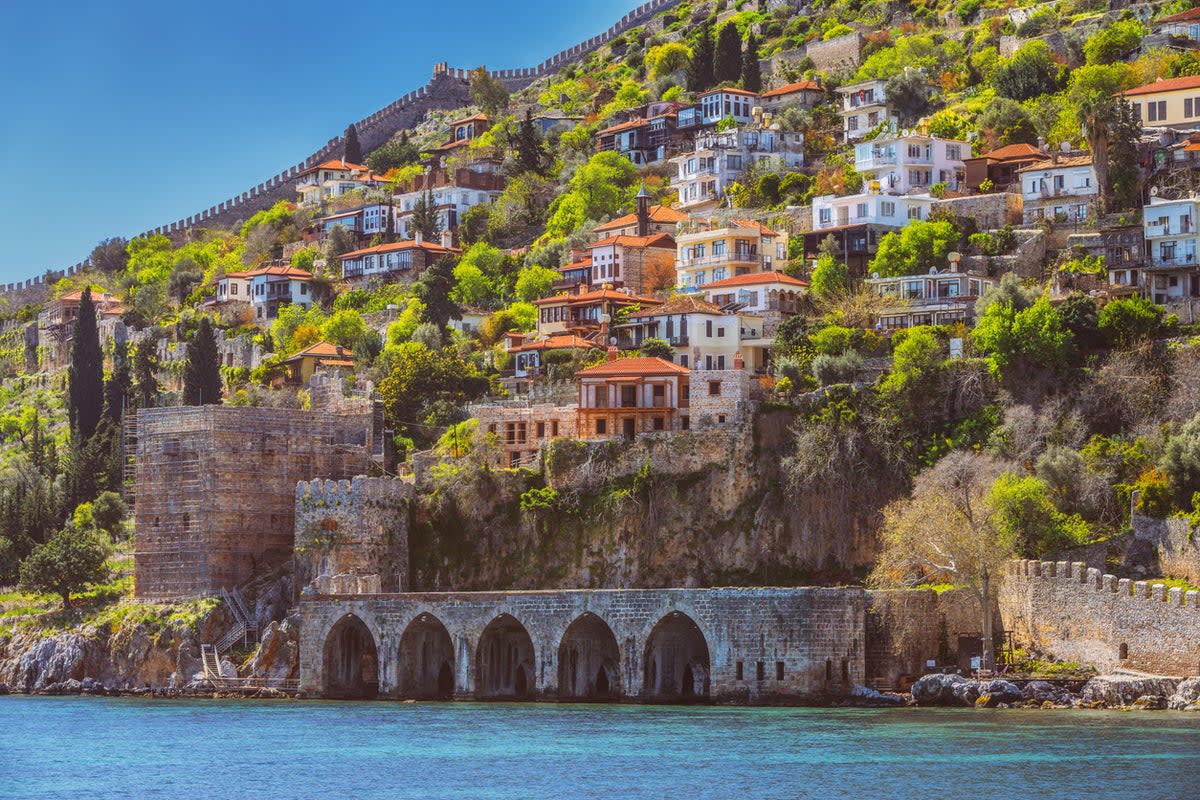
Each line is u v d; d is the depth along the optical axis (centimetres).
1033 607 18438
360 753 15788
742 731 16212
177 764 15488
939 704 17775
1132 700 16812
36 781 14725
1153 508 19475
